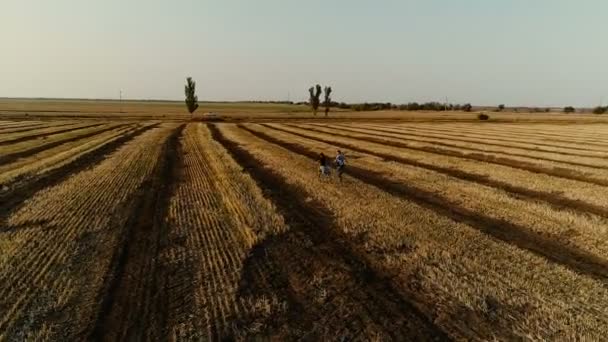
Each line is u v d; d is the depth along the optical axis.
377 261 12.30
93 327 8.73
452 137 53.66
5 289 10.41
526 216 17.08
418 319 9.05
